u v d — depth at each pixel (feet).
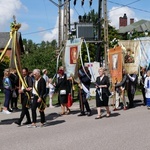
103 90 41.42
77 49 49.21
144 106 53.16
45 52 110.93
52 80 54.24
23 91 37.50
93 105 55.01
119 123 37.45
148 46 60.49
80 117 42.75
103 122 38.40
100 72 41.68
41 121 36.96
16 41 39.29
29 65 108.47
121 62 49.70
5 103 47.29
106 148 25.80
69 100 45.73
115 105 49.03
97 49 87.04
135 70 54.03
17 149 26.35
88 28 83.05
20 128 35.94
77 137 30.32
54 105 55.77
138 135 30.53
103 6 75.31
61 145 27.30
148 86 49.75
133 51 54.80
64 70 49.65
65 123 38.42
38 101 36.01
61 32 94.94
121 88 49.26
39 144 27.89
